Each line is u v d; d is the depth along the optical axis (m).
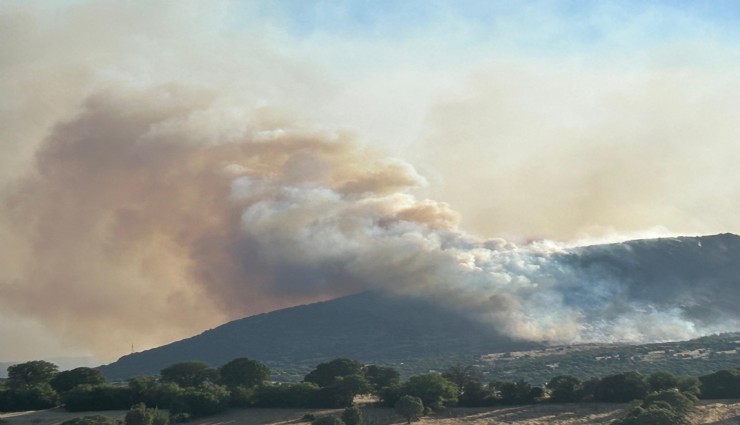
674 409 149.75
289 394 178.25
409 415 163.38
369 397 188.38
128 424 151.88
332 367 199.88
